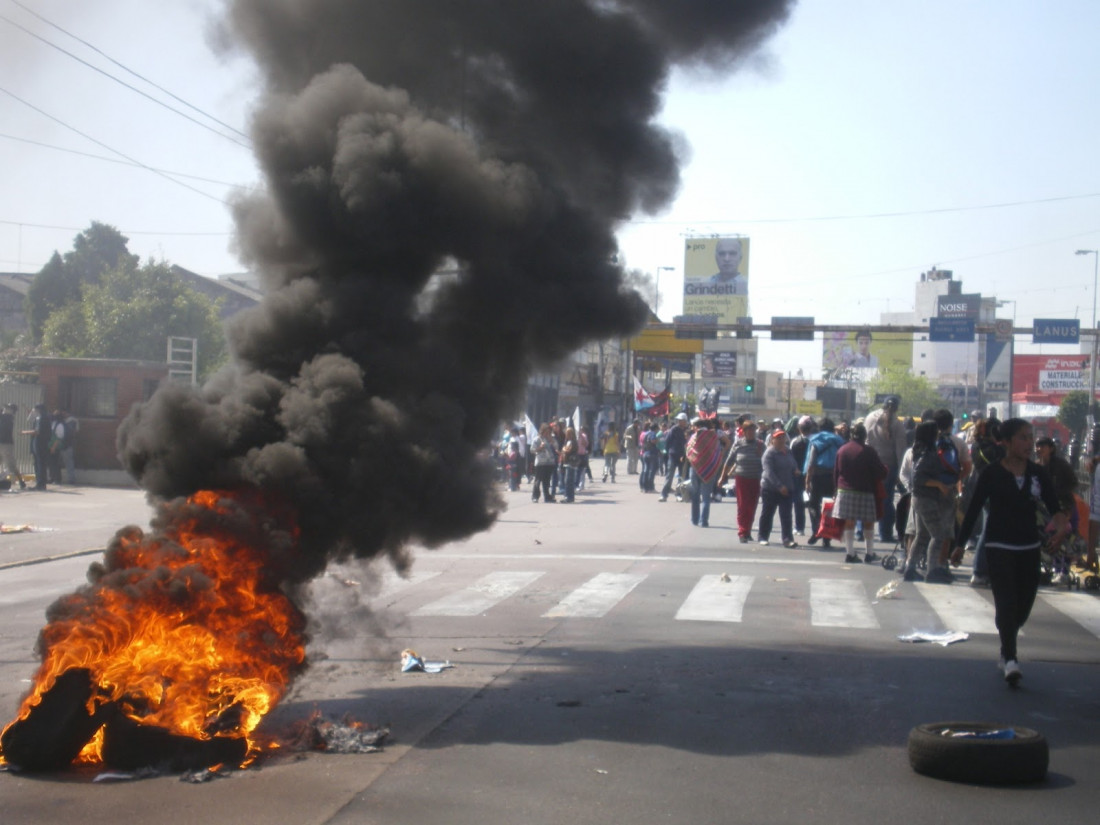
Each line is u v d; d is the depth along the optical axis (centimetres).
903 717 598
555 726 570
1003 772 482
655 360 5406
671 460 2467
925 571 1202
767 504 1488
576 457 2442
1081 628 891
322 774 483
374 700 623
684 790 470
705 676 692
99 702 489
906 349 10844
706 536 1628
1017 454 704
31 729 479
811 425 1659
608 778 485
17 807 434
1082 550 1170
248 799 448
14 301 6166
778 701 629
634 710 605
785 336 4116
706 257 7538
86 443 2441
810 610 956
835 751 532
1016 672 669
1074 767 513
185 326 4453
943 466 1134
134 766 484
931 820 437
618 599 1009
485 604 978
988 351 7875
